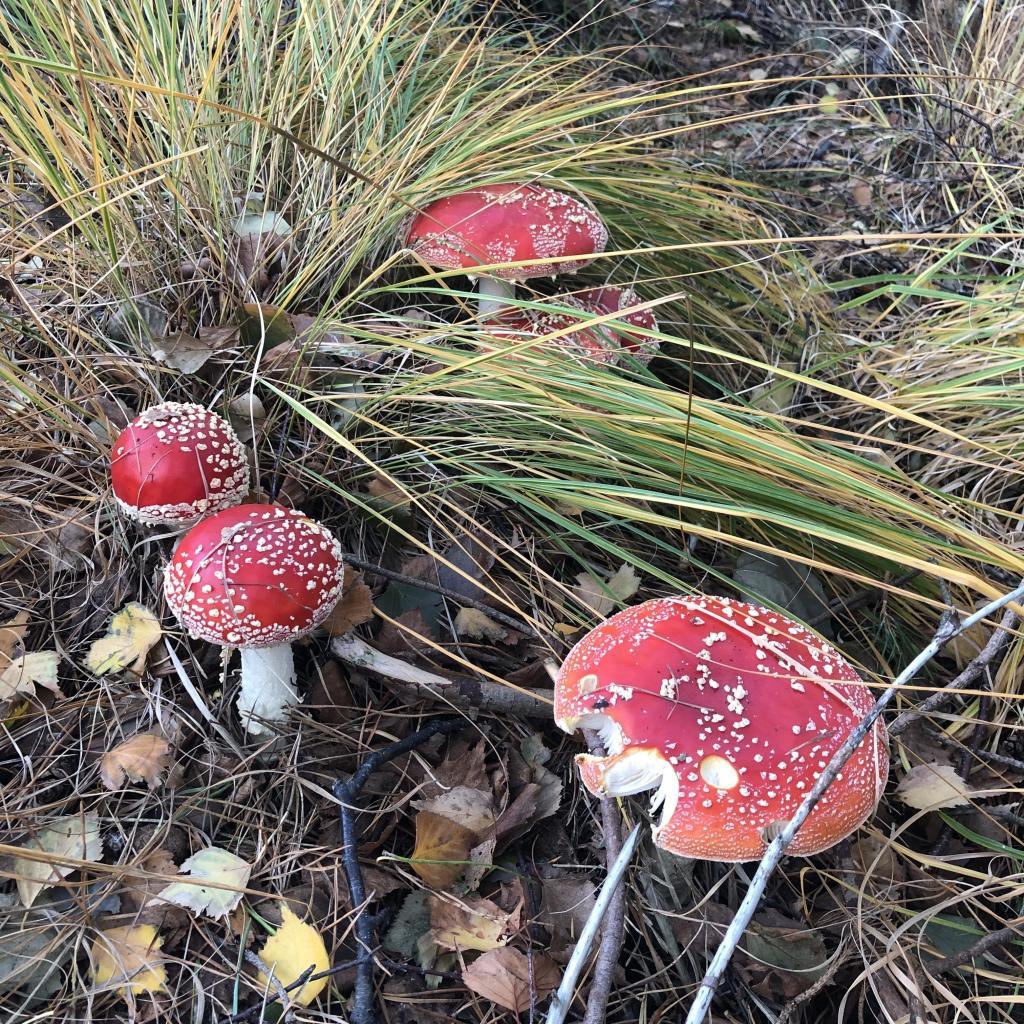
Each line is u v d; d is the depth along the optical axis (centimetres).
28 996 39
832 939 45
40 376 54
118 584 50
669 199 71
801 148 95
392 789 47
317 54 61
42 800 44
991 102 90
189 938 42
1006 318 65
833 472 49
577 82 68
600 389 51
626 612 43
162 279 57
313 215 58
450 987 42
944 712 52
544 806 46
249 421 54
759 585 54
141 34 56
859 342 69
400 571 54
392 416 56
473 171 59
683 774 38
